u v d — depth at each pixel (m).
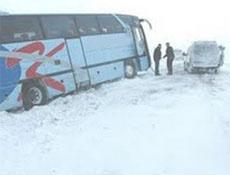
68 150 10.27
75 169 8.91
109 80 22.36
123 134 11.45
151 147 10.11
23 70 16.12
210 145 10.12
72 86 19.09
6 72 15.33
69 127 12.73
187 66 29.88
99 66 21.28
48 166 9.16
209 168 8.62
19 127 13.00
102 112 14.88
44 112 15.26
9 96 15.47
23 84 16.19
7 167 9.10
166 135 11.09
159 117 13.34
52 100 17.89
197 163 8.93
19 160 9.60
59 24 18.45
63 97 18.59
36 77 16.80
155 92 19.11
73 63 19.17
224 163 8.91
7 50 15.41
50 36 17.78
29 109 16.33
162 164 8.93
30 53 16.52
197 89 19.59
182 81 23.31
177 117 13.20
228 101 16.17
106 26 22.23
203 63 28.31
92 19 20.97
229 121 12.62
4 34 15.39
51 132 12.12
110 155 9.70
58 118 14.27
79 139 11.21
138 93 18.95
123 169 8.75
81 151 10.13
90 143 10.77
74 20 19.53
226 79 24.28
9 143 11.00
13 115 14.78
